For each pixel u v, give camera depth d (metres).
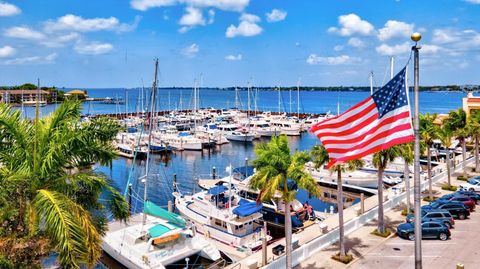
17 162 13.72
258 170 22.11
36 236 12.43
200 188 55.81
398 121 15.27
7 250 12.02
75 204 12.13
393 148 29.00
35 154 13.62
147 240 29.03
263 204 40.19
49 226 11.30
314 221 38.62
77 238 11.31
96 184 13.71
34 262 12.39
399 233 30.22
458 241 29.23
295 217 37.84
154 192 55.06
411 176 53.50
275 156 21.08
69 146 13.96
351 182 53.56
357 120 16.55
